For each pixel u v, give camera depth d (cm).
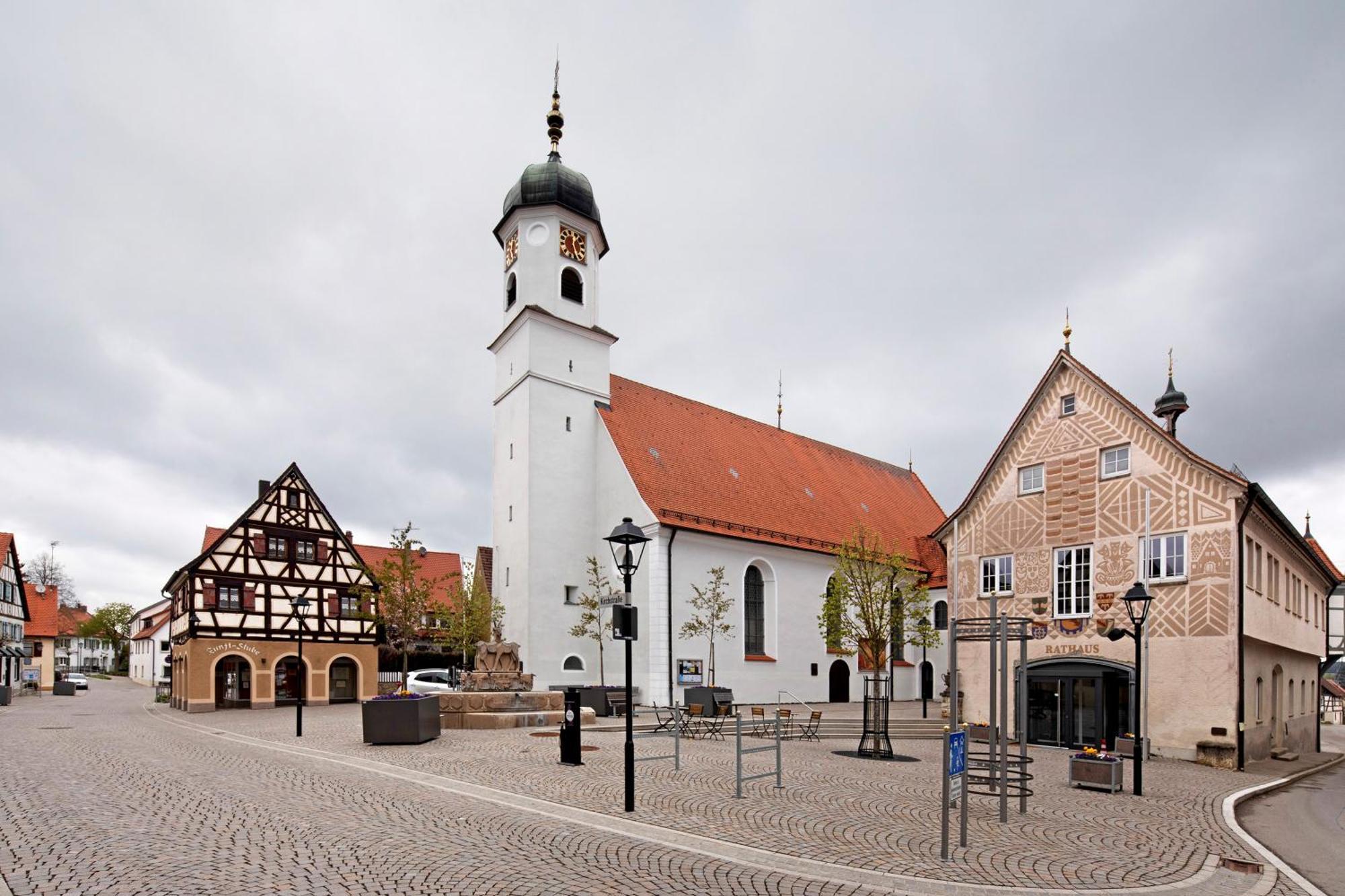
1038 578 2517
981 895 844
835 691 3797
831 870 897
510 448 3500
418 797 1224
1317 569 3158
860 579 2169
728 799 1284
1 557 5444
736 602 3438
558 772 1489
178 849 897
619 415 3681
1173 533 2244
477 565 3947
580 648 3372
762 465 4147
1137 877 953
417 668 4812
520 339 3506
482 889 779
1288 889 954
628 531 1212
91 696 5672
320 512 4097
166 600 8406
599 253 3806
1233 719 2097
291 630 3928
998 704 2550
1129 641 2291
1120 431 2370
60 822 1024
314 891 762
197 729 2453
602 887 798
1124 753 2159
